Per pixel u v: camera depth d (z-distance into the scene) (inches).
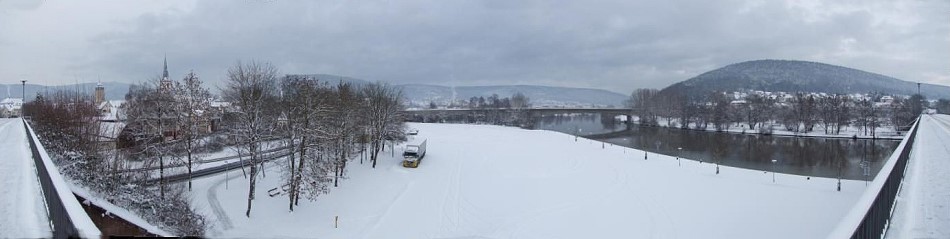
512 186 2409.0
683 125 7347.4
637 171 2861.7
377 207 1957.4
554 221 1781.5
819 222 1740.9
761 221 1765.5
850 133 5989.2
